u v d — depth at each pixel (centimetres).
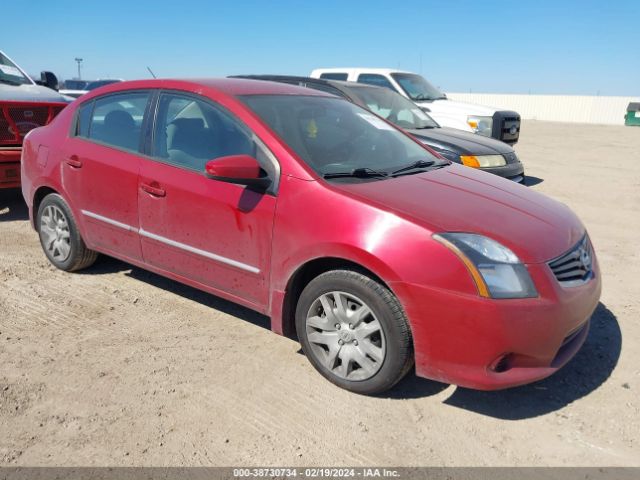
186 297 462
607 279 525
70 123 479
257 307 367
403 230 301
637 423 309
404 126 900
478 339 288
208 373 350
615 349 389
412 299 296
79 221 468
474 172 423
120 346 380
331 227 318
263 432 296
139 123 426
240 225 357
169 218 395
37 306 438
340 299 327
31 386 331
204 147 385
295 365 361
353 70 1180
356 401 325
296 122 385
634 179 1112
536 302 291
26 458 272
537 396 334
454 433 299
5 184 647
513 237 307
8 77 752
